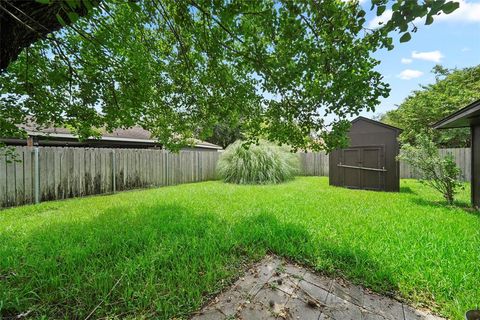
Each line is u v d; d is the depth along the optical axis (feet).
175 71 7.69
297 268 6.77
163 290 5.45
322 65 4.68
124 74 7.63
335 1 3.91
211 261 6.79
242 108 7.15
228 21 4.46
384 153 21.52
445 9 2.88
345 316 4.96
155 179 24.12
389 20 3.22
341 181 23.90
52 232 8.98
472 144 14.52
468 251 7.29
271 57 5.00
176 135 10.56
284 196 17.25
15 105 7.73
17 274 5.86
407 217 11.25
